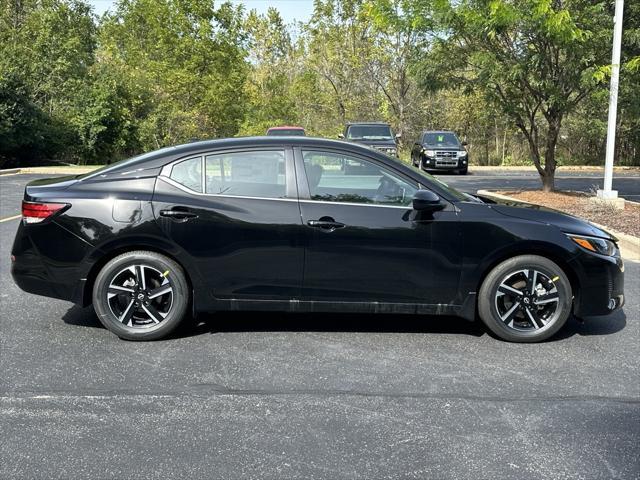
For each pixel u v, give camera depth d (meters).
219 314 5.68
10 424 3.53
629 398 3.92
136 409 3.73
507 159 32.31
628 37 12.59
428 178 4.99
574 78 12.97
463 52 13.62
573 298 5.04
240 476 3.00
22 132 27.67
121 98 32.06
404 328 5.32
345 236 4.82
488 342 4.98
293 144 4.99
